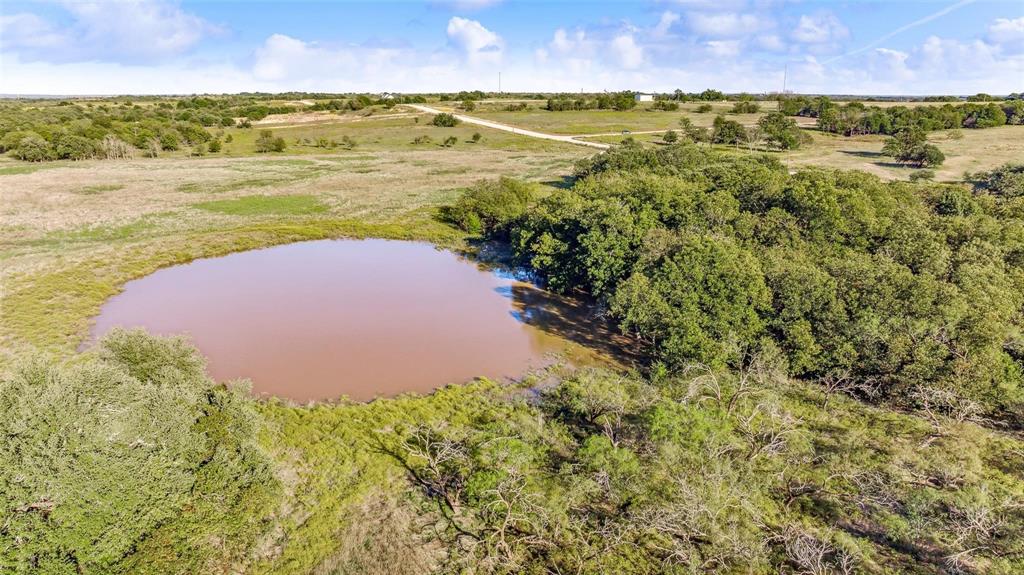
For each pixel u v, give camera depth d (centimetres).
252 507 1959
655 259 3797
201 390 2286
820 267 3616
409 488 2278
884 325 2958
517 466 2202
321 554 1939
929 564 1944
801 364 3028
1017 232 3891
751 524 2066
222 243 5538
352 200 7475
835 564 1922
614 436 2558
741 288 3256
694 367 2848
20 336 3391
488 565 1930
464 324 4047
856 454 2484
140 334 2494
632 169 7319
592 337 3878
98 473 1650
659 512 1997
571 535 2052
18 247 5000
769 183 4831
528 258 5303
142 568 1677
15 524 1542
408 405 2916
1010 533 1970
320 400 3000
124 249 5122
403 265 5306
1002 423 2764
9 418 1625
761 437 2567
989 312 2933
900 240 3894
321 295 4503
